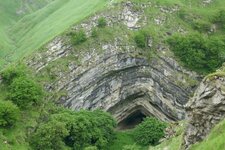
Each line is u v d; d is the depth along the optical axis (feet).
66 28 409.28
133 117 435.94
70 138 327.67
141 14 420.77
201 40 404.77
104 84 403.95
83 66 390.21
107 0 456.45
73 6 524.93
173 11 430.61
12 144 281.95
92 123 350.23
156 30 415.23
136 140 367.04
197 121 185.68
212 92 179.11
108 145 360.28
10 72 326.65
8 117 288.92
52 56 385.70
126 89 414.00
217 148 158.92
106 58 399.65
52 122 308.40
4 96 313.32
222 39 416.67
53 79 375.04
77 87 386.73
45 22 551.18
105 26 408.46
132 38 409.90
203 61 403.95
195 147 183.42
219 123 173.17
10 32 638.94
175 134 256.93
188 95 399.44
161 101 412.16
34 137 299.58
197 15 430.61
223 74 179.01
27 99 314.55
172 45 409.28
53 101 365.81
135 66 410.11
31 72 371.35
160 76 407.44
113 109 416.26
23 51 504.02
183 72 403.95
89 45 396.98
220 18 430.20
